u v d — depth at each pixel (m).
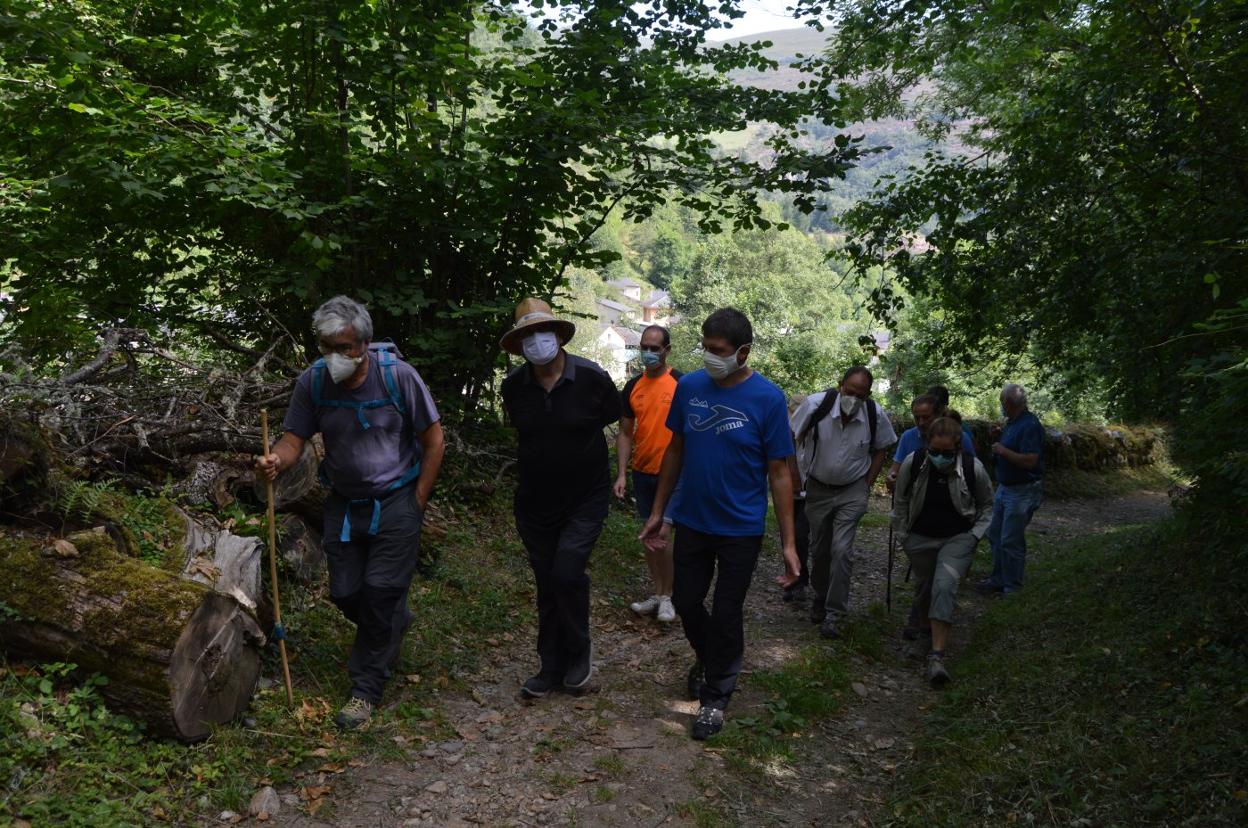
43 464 3.55
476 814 3.25
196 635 3.30
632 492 8.51
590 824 3.23
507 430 7.99
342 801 3.26
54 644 3.17
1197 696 3.66
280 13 6.64
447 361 7.74
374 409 3.80
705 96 8.08
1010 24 7.23
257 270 7.29
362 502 3.86
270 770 3.31
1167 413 6.96
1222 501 4.50
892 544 6.21
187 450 4.85
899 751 4.05
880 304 8.91
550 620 4.35
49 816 2.70
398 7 6.98
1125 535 8.45
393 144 7.21
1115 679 4.13
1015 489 7.25
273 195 6.16
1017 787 3.38
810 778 3.75
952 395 20.61
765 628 5.76
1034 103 7.34
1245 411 3.96
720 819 3.33
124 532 3.60
